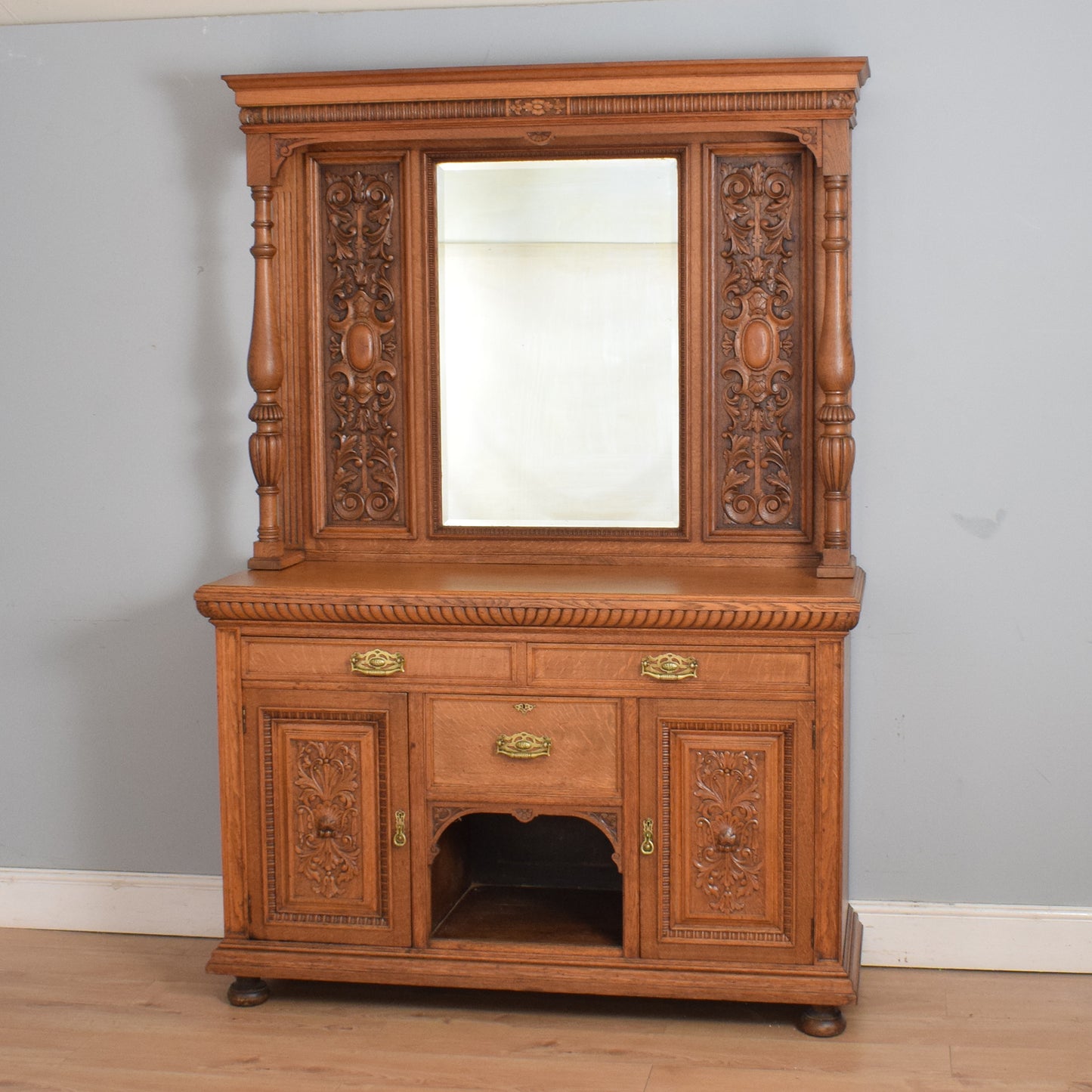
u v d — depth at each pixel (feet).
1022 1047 9.34
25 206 11.14
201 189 10.95
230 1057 9.33
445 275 10.69
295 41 10.73
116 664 11.44
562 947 9.70
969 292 10.21
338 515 11.00
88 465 11.30
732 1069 9.08
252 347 10.44
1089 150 9.99
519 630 9.45
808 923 9.36
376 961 9.79
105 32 10.93
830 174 9.72
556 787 9.55
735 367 10.44
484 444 10.79
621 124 9.95
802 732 9.22
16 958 11.03
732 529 10.56
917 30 10.08
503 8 10.48
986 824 10.60
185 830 11.50
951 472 10.36
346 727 9.75
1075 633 10.36
